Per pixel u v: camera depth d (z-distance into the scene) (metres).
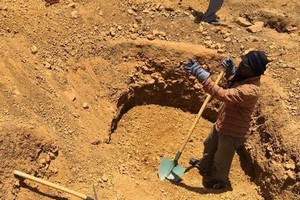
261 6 8.44
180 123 6.85
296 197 5.31
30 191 4.87
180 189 5.64
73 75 6.36
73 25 6.75
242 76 5.12
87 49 6.66
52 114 5.71
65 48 6.48
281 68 6.82
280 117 6.05
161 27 7.22
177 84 6.94
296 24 7.92
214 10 7.46
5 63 5.78
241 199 5.64
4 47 5.93
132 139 6.45
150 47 6.89
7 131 5.02
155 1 7.60
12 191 4.74
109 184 5.36
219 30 7.32
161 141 6.51
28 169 4.99
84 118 6.03
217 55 6.89
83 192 5.16
